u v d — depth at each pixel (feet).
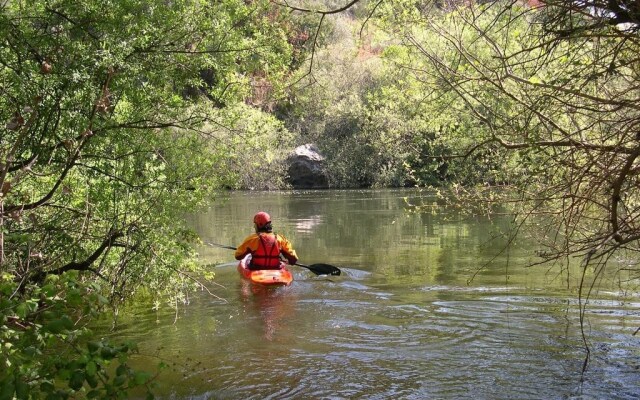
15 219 15.15
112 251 21.81
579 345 17.92
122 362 9.17
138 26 17.13
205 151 20.79
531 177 14.42
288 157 92.84
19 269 17.16
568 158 13.74
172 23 17.43
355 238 41.68
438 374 15.84
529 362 16.60
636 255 24.11
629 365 16.22
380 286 26.61
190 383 15.31
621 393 14.40
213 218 55.57
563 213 13.93
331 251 36.45
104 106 15.99
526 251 34.12
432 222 49.08
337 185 93.66
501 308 22.29
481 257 32.99
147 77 17.94
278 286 26.96
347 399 14.32
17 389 8.71
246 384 15.24
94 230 20.04
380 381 15.39
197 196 20.65
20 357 9.24
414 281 27.37
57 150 17.34
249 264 29.50
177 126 18.75
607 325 19.80
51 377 9.25
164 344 18.49
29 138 16.57
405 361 16.83
